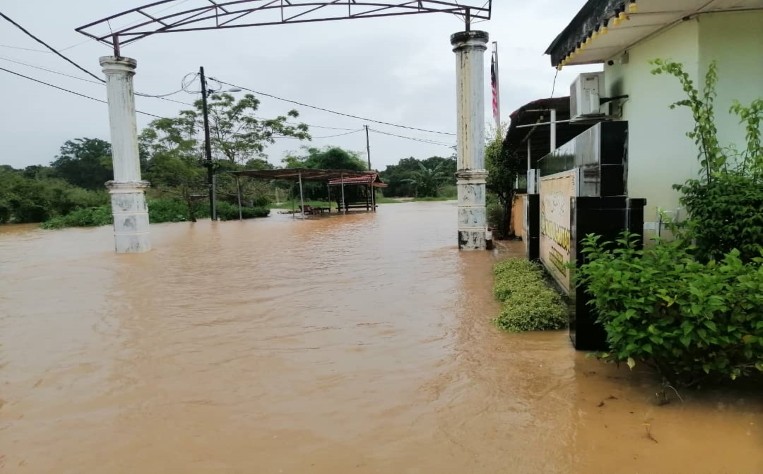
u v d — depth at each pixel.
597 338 4.42
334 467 2.86
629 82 6.50
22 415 3.70
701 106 4.71
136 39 12.93
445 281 7.89
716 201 4.14
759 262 3.59
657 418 3.23
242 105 34.56
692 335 3.15
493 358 4.44
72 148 57.47
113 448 3.18
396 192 62.03
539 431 3.15
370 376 4.16
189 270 9.88
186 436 3.29
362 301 6.78
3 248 15.15
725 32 5.03
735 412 3.24
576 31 6.36
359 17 11.88
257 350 4.93
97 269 10.38
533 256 8.29
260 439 3.22
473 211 11.40
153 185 31.97
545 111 9.23
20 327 6.07
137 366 4.62
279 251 12.37
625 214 4.30
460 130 11.41
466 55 11.24
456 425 3.29
